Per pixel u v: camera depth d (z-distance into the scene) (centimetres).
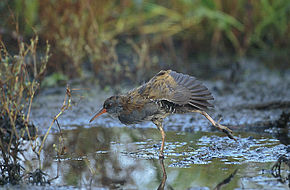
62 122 1175
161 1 1842
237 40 1764
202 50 1808
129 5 1770
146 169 850
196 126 1137
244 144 973
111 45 1623
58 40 1491
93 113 1247
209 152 930
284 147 944
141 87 955
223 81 1491
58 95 1376
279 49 1755
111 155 930
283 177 784
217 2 1752
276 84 1434
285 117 1117
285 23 1734
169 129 1123
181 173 824
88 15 1580
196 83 884
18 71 838
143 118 947
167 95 886
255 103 1268
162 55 1712
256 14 1753
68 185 780
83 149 968
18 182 799
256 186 746
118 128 1139
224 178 790
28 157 920
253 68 1616
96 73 1497
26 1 1478
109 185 779
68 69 1491
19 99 856
